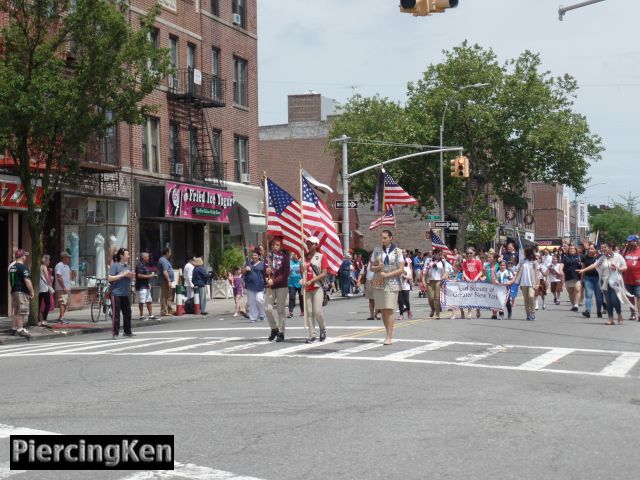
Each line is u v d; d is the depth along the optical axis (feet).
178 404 31.73
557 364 42.55
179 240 122.72
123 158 108.37
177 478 21.22
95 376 40.16
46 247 95.66
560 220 383.86
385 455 23.38
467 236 222.07
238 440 25.46
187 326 76.23
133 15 110.73
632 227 424.87
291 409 30.42
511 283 75.72
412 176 204.85
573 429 26.71
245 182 137.80
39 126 69.87
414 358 44.91
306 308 53.93
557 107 201.46
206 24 128.67
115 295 64.80
